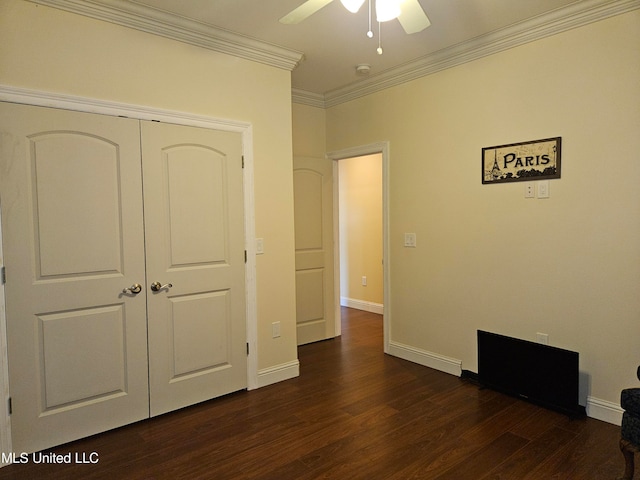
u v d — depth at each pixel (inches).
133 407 101.5
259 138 123.0
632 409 72.8
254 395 118.6
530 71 110.7
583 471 80.4
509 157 115.9
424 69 135.0
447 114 130.8
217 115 114.2
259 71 122.6
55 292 90.2
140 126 100.9
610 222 98.2
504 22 108.8
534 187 111.0
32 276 87.6
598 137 99.3
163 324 105.7
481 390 120.3
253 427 99.7
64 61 90.7
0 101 83.4
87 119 93.5
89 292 94.5
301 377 132.5
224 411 108.3
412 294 145.1
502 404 110.8
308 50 126.1
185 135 108.2
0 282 83.8
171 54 105.7
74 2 90.7
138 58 100.7
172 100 106.2
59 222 90.4
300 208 168.2
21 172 85.9
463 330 130.3
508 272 117.9
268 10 100.9
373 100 154.6
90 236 94.3
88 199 93.9
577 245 103.8
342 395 118.1
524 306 114.7
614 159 97.0
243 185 119.6
